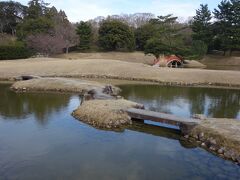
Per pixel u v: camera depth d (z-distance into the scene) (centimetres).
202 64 5709
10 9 8181
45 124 1457
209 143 1166
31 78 2920
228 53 6556
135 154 1092
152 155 1086
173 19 5697
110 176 909
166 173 938
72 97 2166
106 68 3697
